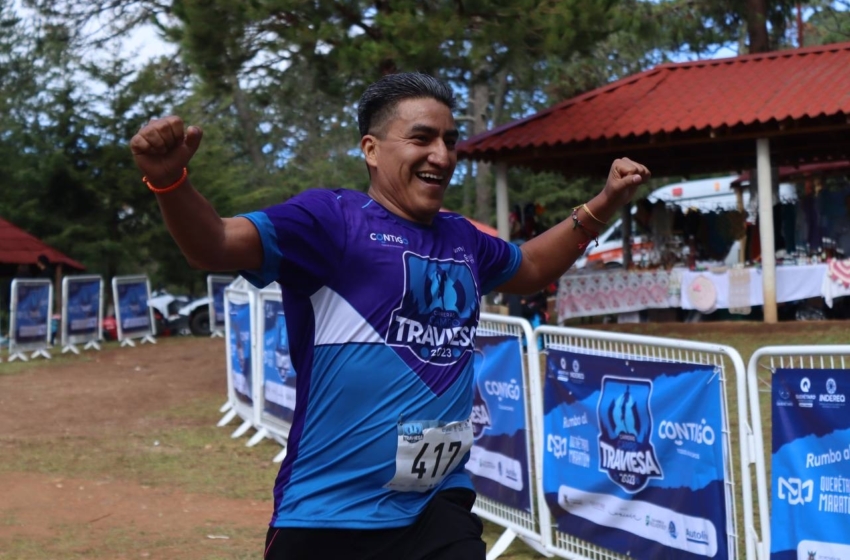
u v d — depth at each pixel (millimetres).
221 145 31078
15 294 16297
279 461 8297
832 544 3980
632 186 3121
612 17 12984
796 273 13430
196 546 5895
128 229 26078
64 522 6484
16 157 25734
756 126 13148
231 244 2379
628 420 4902
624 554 4961
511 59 13203
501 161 14742
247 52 13547
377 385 2605
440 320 2688
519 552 5754
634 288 14500
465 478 2883
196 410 11055
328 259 2576
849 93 12836
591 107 14391
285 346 8398
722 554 4375
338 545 2670
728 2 19406
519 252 3158
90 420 10664
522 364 5688
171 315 21938
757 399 4297
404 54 12211
